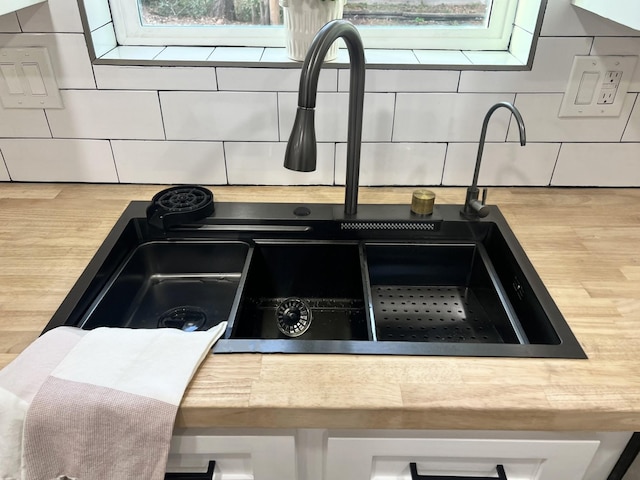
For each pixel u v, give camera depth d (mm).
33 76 1102
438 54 1199
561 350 766
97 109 1145
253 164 1216
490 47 1235
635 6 817
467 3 1214
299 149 812
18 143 1188
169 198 1137
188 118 1155
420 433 747
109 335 763
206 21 1232
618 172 1222
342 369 730
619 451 809
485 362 746
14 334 793
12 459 680
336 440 750
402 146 1188
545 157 1202
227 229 1101
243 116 1151
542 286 902
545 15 1041
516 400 687
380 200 1177
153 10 1216
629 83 1107
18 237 1033
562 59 1085
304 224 1101
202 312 1078
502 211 1139
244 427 721
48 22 1046
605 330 808
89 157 1208
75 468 689
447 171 1223
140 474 686
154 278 1146
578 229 1075
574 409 677
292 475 798
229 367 732
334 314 1148
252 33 1229
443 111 1145
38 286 897
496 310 1007
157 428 663
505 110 1142
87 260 966
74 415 660
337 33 808
